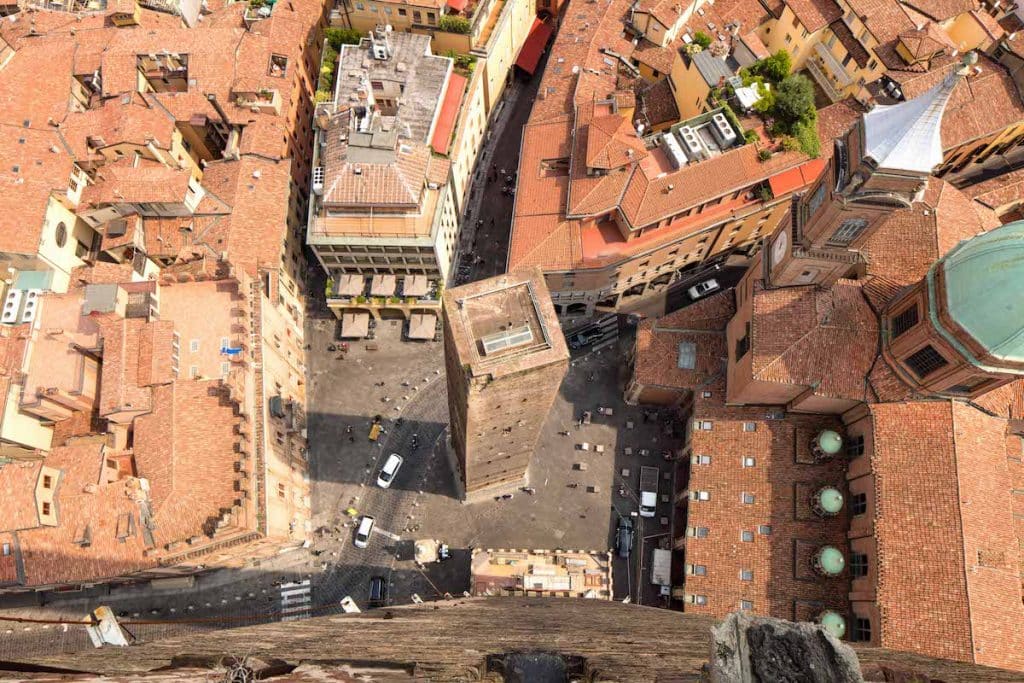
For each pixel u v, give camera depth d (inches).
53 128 3855.8
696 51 4045.3
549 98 4215.1
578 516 3720.5
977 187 3786.9
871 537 2876.5
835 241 2691.9
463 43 4148.6
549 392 2450.8
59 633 3376.0
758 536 3176.7
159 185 3622.0
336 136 3649.1
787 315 3075.8
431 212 3624.5
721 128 3649.1
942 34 4003.4
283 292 3860.7
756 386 3129.9
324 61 4077.3
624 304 4303.6
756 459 3312.0
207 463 3038.9
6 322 3376.0
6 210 3449.8
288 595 3506.4
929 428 2876.5
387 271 3941.9
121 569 2933.1
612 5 4562.0
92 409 3432.6
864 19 4077.3
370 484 3799.2
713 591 3127.5
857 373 2997.0
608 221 3754.9
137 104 3912.4
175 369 3176.7
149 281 3361.2
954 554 2677.2
